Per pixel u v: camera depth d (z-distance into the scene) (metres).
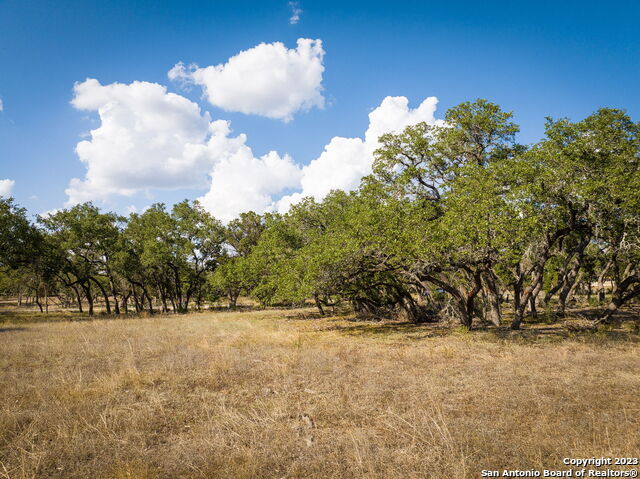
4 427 6.08
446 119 19.31
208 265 41.75
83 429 6.04
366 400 7.29
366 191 18.50
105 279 47.47
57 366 10.84
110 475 4.72
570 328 15.88
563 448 5.15
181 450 5.33
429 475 4.61
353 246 15.88
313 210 28.16
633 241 14.62
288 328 20.61
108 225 36.56
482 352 11.92
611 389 7.71
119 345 14.37
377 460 4.91
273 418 6.50
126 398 7.68
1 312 42.06
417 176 19.02
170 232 37.66
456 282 19.02
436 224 14.68
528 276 22.66
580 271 26.75
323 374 9.47
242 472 4.66
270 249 28.81
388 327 20.31
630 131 16.28
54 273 34.62
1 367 10.72
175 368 10.23
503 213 13.41
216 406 7.16
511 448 5.18
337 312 30.16
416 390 7.93
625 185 13.42
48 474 4.81
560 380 8.38
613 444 5.27
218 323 23.61
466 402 7.14
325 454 5.20
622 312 22.92
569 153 15.19
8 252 28.78
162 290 40.47
